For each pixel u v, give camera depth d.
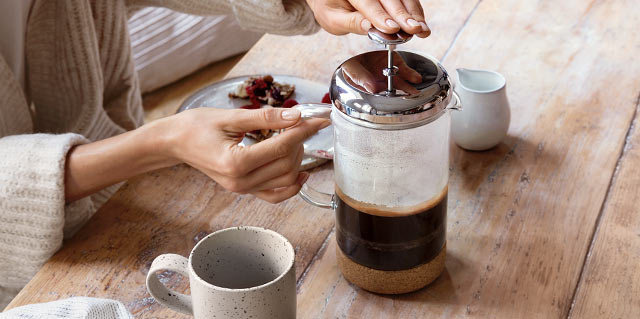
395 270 1.02
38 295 1.06
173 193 1.20
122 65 1.56
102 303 1.00
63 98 1.48
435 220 1.01
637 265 1.07
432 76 0.94
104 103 1.58
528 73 1.38
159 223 1.15
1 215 1.12
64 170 1.14
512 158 1.22
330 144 1.24
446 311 1.03
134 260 1.11
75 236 1.14
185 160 1.10
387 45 0.96
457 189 1.18
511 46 1.45
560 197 1.16
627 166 1.20
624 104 1.30
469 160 1.22
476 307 1.03
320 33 1.52
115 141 1.14
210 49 2.81
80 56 1.44
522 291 1.04
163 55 2.65
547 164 1.21
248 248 0.95
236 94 1.37
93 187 1.16
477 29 1.50
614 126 1.26
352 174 0.98
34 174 1.12
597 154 1.22
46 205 1.12
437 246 1.03
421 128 0.95
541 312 1.02
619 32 1.47
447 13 1.55
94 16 1.49
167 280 1.08
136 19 2.53
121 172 1.15
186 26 2.68
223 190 1.20
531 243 1.10
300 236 1.13
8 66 1.40
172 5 1.51
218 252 0.95
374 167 0.96
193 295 0.92
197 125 1.07
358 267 1.03
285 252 0.94
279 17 1.37
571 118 1.28
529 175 1.19
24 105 1.39
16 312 0.99
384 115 0.92
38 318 0.98
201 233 1.14
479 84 1.24
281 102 1.35
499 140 1.22
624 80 1.35
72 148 1.16
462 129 1.21
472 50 1.45
